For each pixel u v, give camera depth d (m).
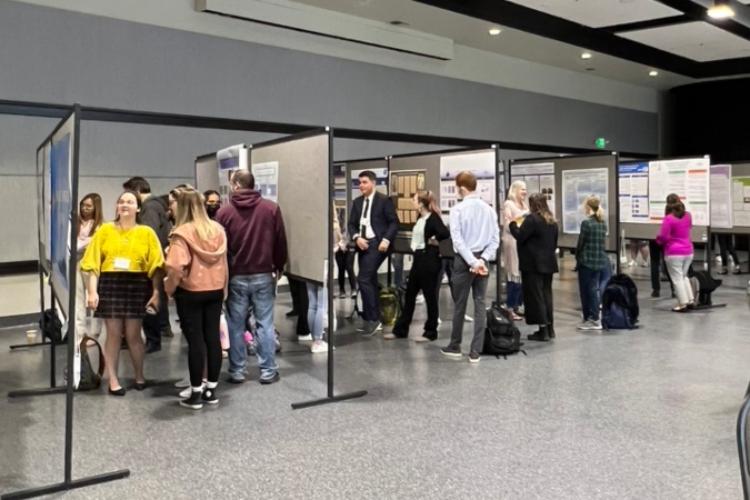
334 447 3.53
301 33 9.39
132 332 4.58
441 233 5.98
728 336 6.23
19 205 6.88
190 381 4.34
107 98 7.51
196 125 5.43
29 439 3.69
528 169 8.38
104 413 4.14
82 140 7.37
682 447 3.46
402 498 2.91
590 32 10.62
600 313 6.75
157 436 3.72
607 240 7.30
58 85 7.11
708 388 4.51
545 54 12.42
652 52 12.16
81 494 2.99
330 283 4.29
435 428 3.80
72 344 3.08
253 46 8.88
